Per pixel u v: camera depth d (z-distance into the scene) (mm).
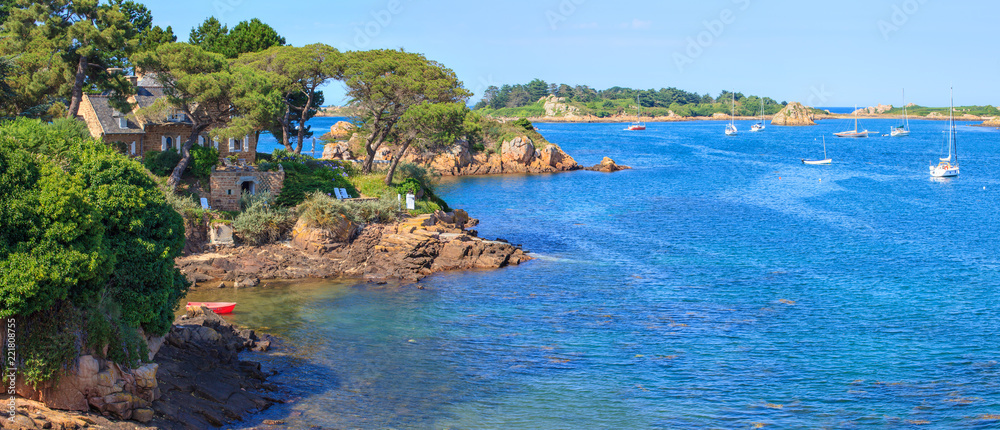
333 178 67125
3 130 29156
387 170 78812
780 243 66188
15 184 23797
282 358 34500
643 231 72375
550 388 31656
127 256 26922
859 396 31016
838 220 80250
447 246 55438
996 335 39375
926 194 105812
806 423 28328
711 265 56625
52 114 56625
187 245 51875
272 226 55094
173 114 62156
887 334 39656
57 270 22922
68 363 23719
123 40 56094
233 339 35344
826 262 58031
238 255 52312
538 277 52062
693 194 104562
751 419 28688
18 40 55938
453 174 132625
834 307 44906
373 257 53375
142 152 68688
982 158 174750
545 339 38281
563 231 71875
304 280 49688
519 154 139500
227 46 93938
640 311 43719
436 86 74125
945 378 33156
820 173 139875
